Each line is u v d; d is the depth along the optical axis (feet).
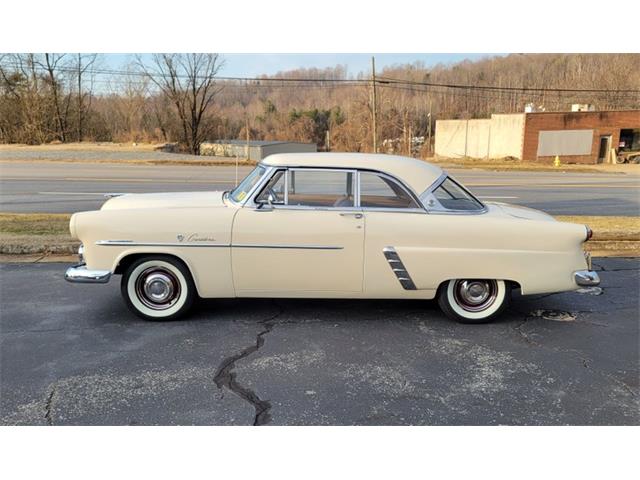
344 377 11.84
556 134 130.52
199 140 172.24
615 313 16.47
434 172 15.21
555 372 12.29
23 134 140.97
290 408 10.46
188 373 11.91
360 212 14.64
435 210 14.82
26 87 142.61
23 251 22.97
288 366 12.35
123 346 13.37
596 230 27.63
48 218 30.17
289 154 15.33
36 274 19.93
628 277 20.51
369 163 14.96
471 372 12.22
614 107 185.78
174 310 15.07
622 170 106.22
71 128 153.99
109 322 15.05
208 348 13.30
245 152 162.81
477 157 146.82
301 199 14.85
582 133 131.54
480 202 15.61
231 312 15.93
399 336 14.33
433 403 10.76
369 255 14.64
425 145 183.93
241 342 13.71
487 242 14.69
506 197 48.65
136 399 10.72
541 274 14.90
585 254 15.16
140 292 15.08
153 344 13.51
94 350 13.11
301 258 14.62
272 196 14.71
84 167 81.76
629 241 26.04
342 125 218.38
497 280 15.05
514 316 16.10
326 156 15.15
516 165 114.62
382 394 11.09
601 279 20.24
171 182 58.08
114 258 14.57
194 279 14.76
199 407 10.44
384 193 14.94
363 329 14.76
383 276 14.79
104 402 10.59
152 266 14.96
